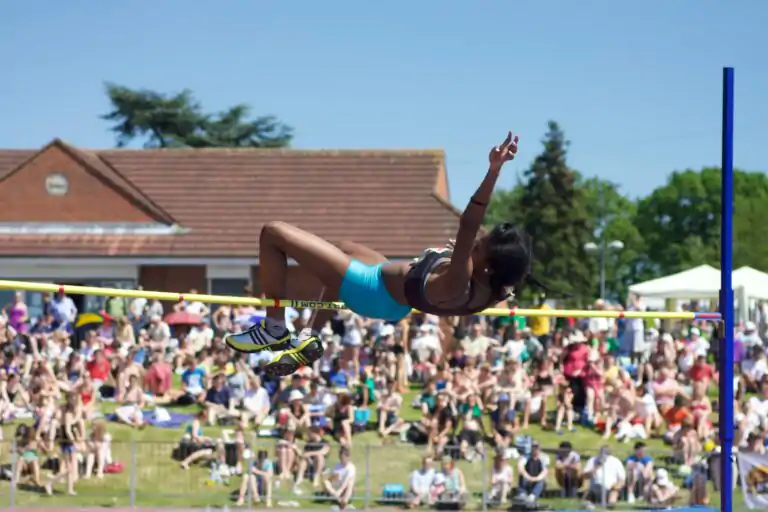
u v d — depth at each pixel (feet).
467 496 64.18
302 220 112.78
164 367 77.36
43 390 68.08
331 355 78.02
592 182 322.96
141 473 65.98
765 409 70.74
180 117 237.45
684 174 315.99
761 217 306.96
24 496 63.72
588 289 218.18
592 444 71.15
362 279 24.49
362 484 66.08
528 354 80.48
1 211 112.16
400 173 117.60
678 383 77.92
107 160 121.60
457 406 70.59
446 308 23.85
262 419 71.92
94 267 109.60
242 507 63.41
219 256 108.99
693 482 62.80
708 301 118.73
